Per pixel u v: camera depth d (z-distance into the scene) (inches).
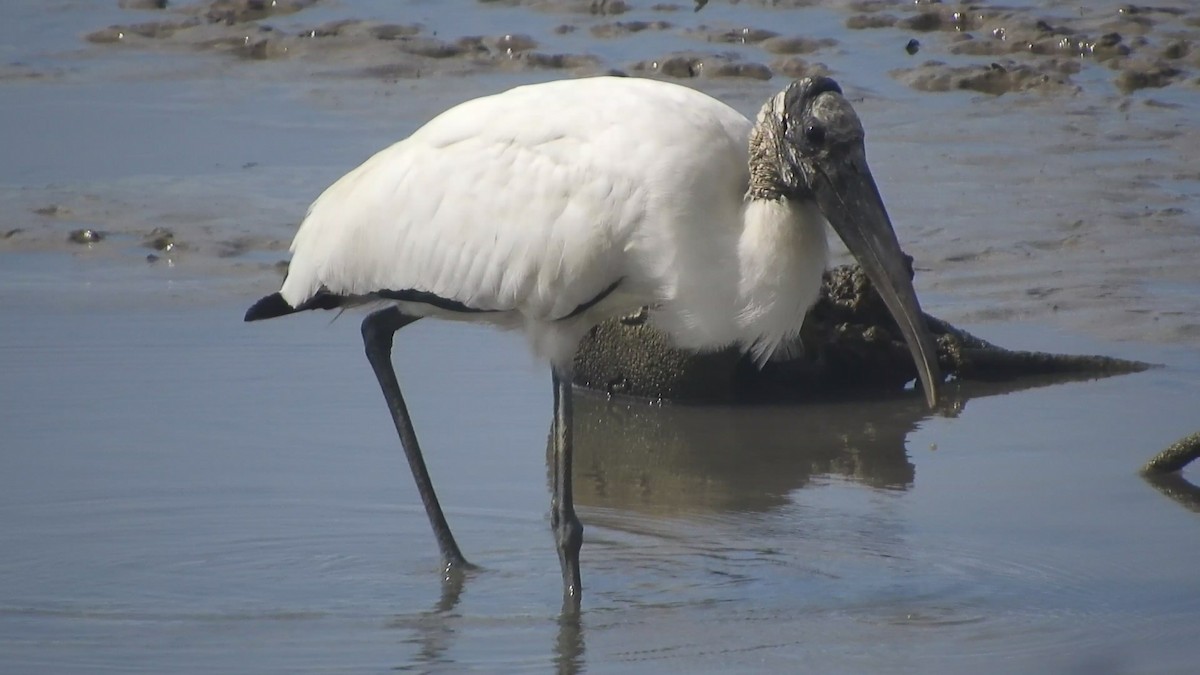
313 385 524.7
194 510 431.8
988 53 960.9
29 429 482.6
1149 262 635.5
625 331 538.0
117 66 933.2
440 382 531.8
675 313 385.1
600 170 377.7
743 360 536.4
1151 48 954.7
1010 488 454.0
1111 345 565.0
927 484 459.8
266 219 674.2
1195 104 868.6
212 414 498.6
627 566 403.9
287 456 470.0
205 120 827.4
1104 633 356.5
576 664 343.9
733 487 462.3
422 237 397.7
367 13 1047.0
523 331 408.8
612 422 522.9
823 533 422.9
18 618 367.9
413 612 375.2
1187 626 359.3
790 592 383.9
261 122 824.9
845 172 365.7
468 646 354.0
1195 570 392.8
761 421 521.3
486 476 459.2
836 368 546.6
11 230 653.3
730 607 375.2
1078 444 489.1
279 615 372.2
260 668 342.0
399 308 415.2
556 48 963.3
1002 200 705.0
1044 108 860.0
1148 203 701.9
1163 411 514.3
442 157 398.3
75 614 370.9
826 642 353.7
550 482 455.5
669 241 373.7
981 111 852.6
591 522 435.5
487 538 420.8
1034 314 589.9
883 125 821.9
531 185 384.8
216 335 562.3
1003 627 360.8
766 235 369.4
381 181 406.3
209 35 991.0
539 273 384.8
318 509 435.8
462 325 585.3
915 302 365.7
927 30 1007.6
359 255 407.2
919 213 687.1
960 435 501.7
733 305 376.2
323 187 716.0
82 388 514.9
